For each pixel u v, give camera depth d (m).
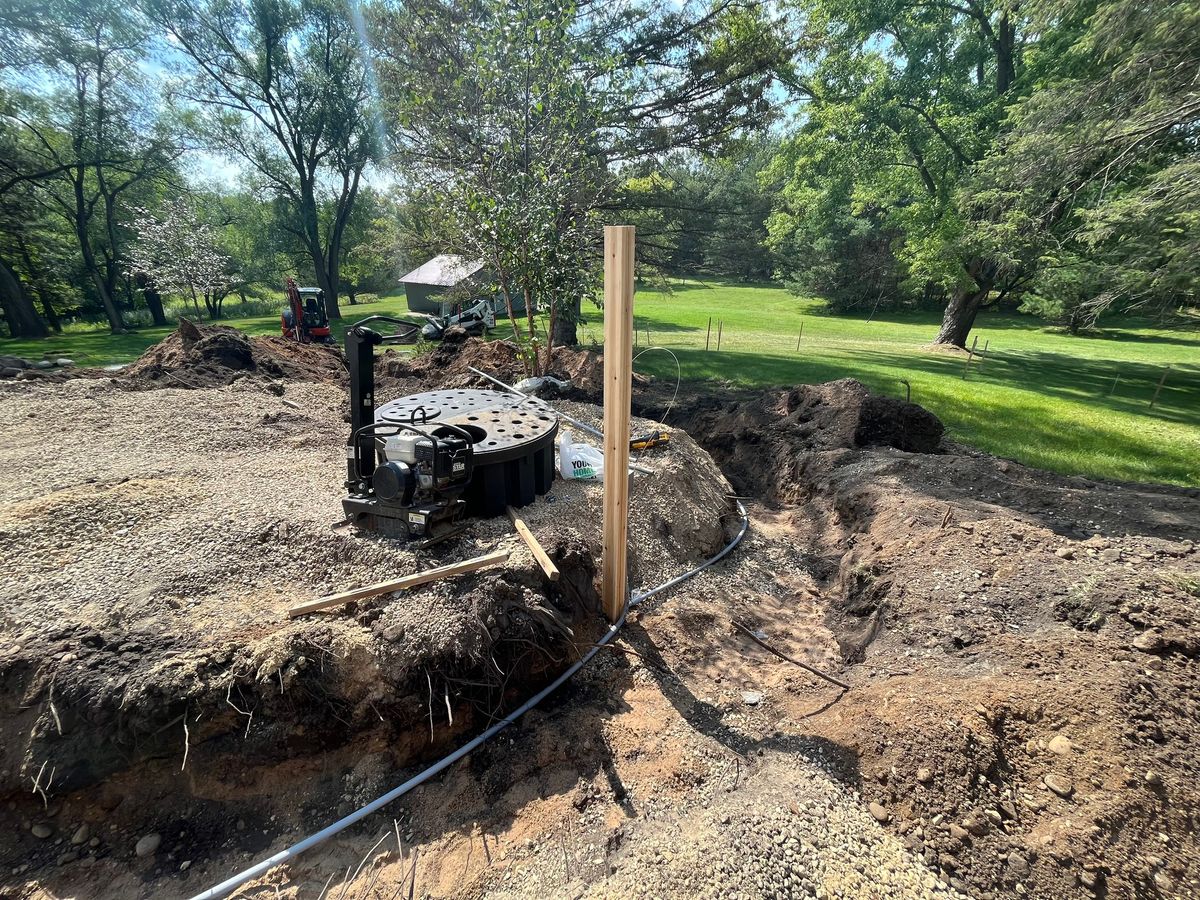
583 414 6.78
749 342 20.84
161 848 2.50
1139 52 10.51
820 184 21.14
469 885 2.31
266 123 28.25
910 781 2.56
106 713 2.48
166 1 23.78
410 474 3.30
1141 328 30.97
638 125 12.87
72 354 16.64
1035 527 4.41
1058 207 13.14
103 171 29.05
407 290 32.31
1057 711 2.79
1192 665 2.99
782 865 2.25
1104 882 2.21
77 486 4.18
